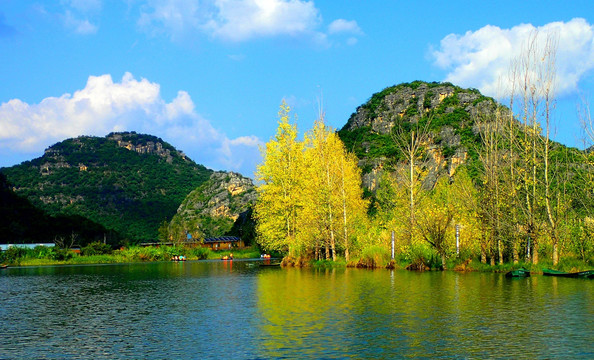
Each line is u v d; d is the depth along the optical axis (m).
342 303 23.70
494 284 31.19
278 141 64.00
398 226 50.31
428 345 15.06
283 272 48.22
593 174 42.31
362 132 136.88
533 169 41.16
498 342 15.30
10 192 143.38
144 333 17.73
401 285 31.30
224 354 14.46
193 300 26.83
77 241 130.75
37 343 16.42
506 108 47.34
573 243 41.47
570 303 22.69
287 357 13.98
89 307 24.84
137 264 85.62
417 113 131.38
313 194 55.28
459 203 47.66
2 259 85.06
